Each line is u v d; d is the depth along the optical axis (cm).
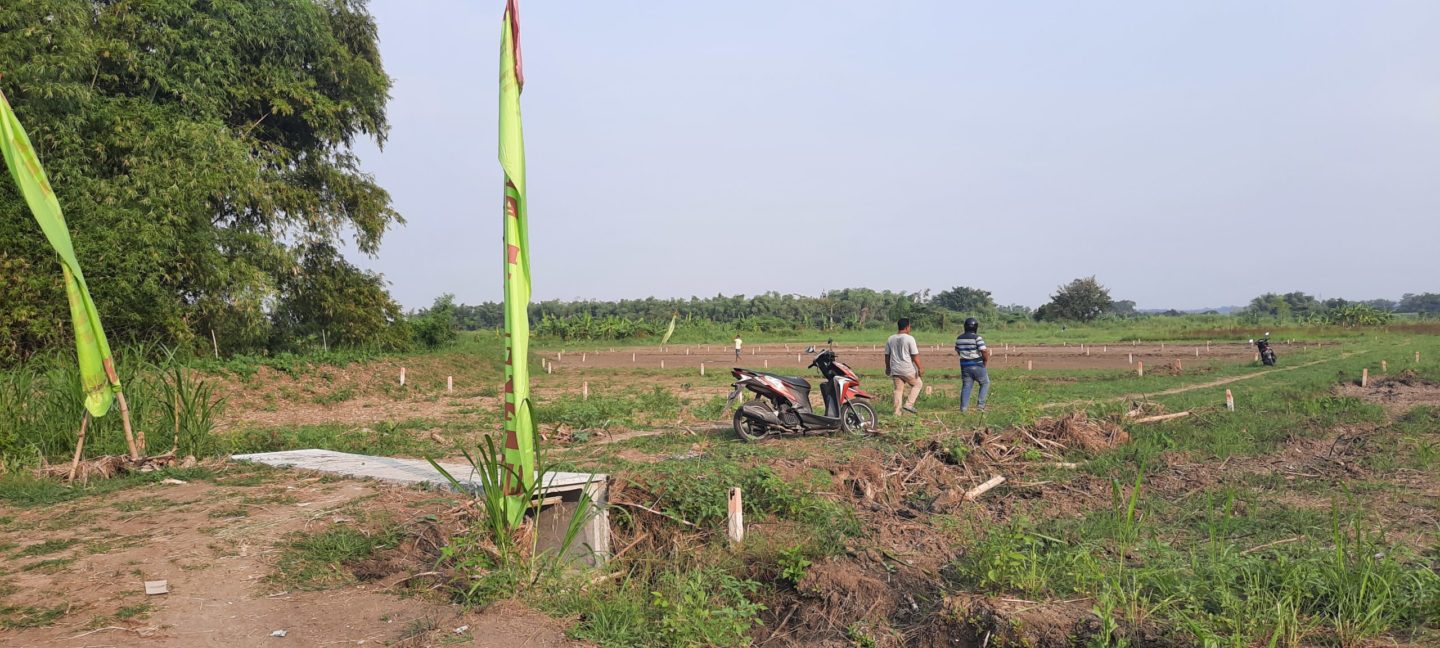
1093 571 511
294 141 2906
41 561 552
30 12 1909
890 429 1135
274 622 461
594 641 448
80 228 1952
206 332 2444
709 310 8538
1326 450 966
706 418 1355
